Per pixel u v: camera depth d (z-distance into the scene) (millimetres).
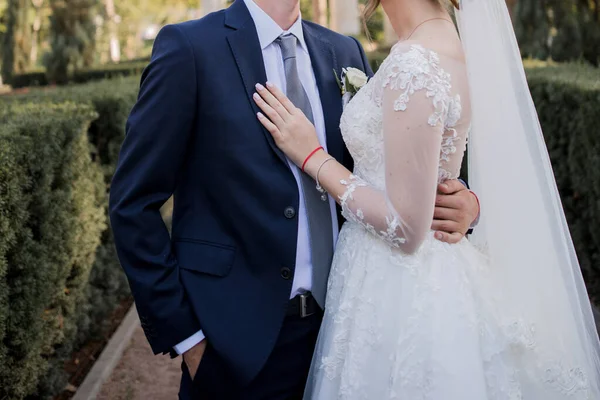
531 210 1999
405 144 1731
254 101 1929
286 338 2020
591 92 4375
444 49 1819
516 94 1966
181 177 2016
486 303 1926
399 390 1823
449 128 1829
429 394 1803
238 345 1898
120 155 1931
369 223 1821
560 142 5074
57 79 12789
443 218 1948
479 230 2107
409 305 1851
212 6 15461
